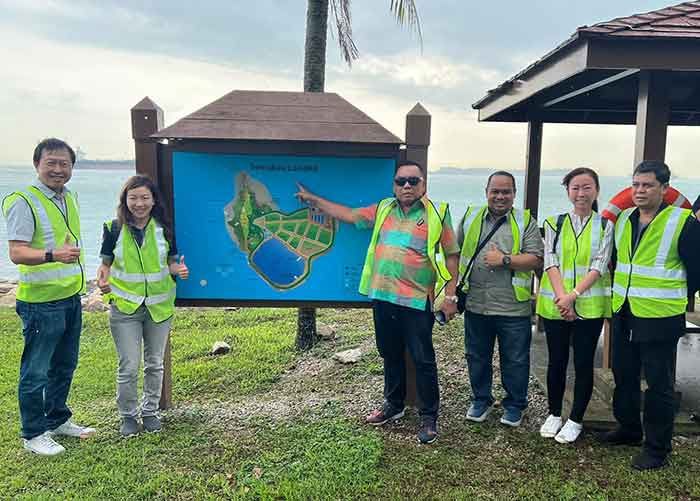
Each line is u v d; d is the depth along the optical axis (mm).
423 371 3555
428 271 3463
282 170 3953
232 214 3994
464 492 3016
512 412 3779
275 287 4062
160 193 3840
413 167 3455
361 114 3914
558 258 3502
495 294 3691
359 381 4777
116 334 3619
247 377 5047
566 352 3572
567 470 3242
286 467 3273
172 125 3791
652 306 3098
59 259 3293
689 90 5781
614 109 6648
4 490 3088
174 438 3676
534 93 4750
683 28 3582
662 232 3080
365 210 3891
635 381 3383
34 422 3488
